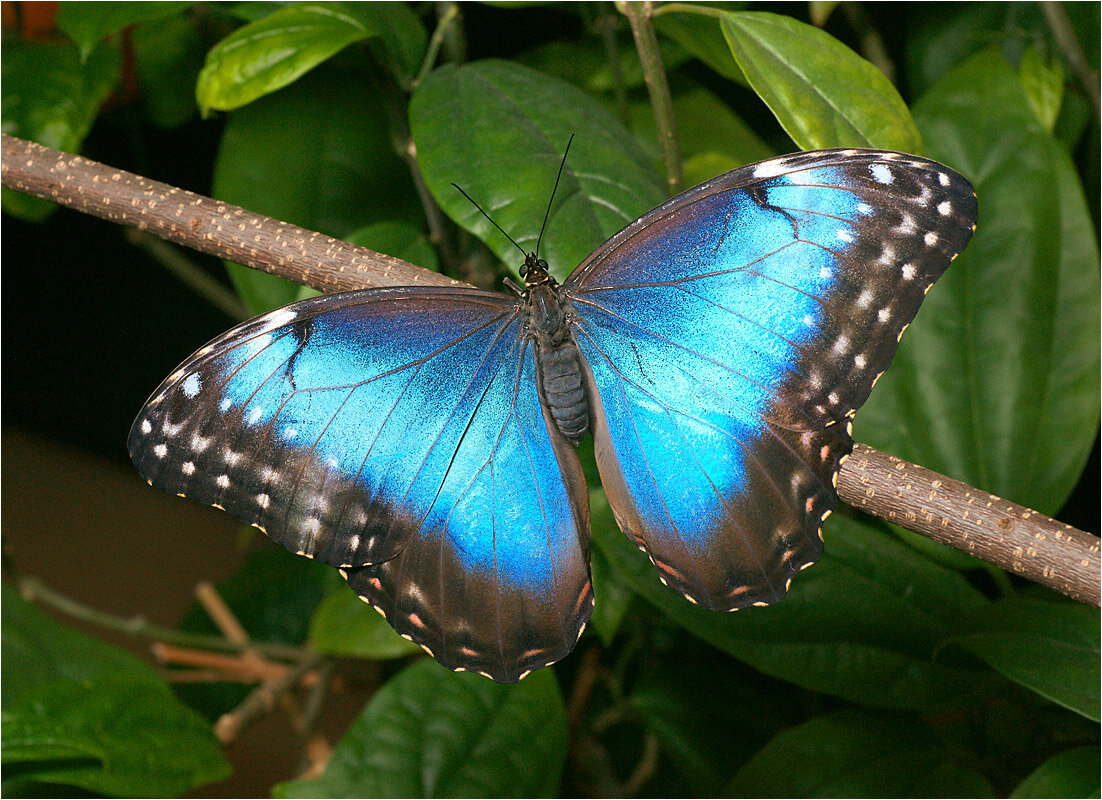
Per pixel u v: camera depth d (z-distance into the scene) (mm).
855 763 414
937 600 417
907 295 378
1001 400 422
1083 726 412
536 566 399
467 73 415
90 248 709
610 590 426
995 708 420
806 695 457
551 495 400
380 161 453
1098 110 428
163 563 756
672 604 414
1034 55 438
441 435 399
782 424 386
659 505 393
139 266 707
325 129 452
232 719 455
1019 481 418
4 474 798
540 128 407
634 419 396
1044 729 416
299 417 389
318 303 391
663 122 403
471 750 423
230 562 764
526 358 404
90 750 416
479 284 436
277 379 389
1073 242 425
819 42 398
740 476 388
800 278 385
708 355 392
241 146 449
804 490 383
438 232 435
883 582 418
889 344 379
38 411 788
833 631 415
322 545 390
